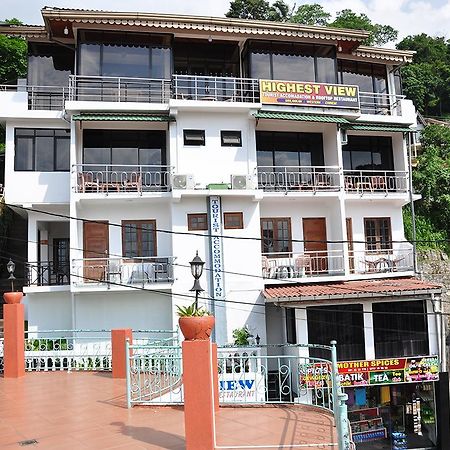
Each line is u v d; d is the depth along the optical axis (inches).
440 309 707.4
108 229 724.7
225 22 713.0
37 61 754.8
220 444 277.0
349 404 692.1
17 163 721.6
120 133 747.4
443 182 1130.0
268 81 722.8
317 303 661.9
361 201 799.1
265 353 693.9
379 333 691.4
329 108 747.4
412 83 1941.4
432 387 704.4
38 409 378.3
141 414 355.3
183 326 267.4
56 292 716.7
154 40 729.6
